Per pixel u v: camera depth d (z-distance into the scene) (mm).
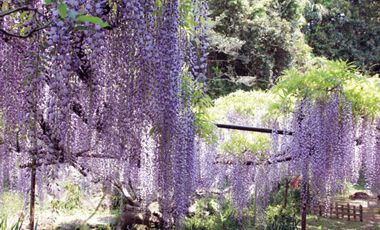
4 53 1647
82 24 1096
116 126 1650
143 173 2217
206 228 4500
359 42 16516
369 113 3656
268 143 3594
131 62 1468
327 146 3180
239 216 3766
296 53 13789
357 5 17078
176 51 1546
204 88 1767
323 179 3197
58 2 1006
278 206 5949
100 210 5512
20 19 1439
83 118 1820
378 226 5629
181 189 2100
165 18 1494
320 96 3223
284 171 3646
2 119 1731
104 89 1695
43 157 1563
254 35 13352
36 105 1458
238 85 13242
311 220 5797
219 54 13672
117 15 1423
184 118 2076
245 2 12992
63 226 4828
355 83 3396
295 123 3252
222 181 3926
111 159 1787
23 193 2217
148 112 1656
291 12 13992
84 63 1484
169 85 1578
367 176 4059
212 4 13359
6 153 1854
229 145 3672
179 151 2049
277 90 3541
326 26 16391
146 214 4402
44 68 1382
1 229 2609
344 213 6074
